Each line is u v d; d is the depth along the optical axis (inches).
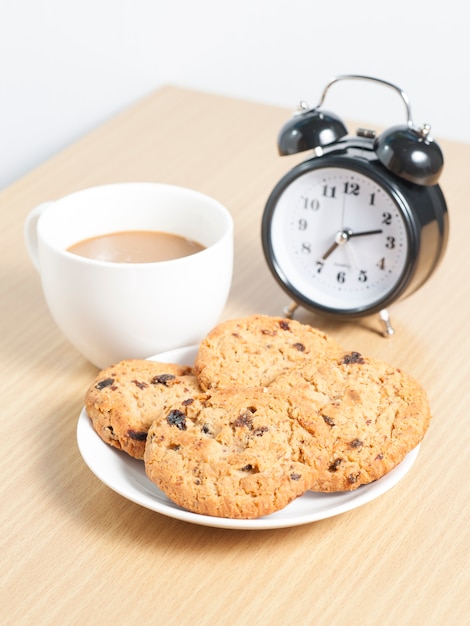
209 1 37.8
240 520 17.4
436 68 38.0
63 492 19.3
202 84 39.2
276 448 18.1
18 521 18.7
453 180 29.7
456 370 22.5
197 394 19.5
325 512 17.7
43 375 22.3
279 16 38.0
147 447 18.4
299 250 23.7
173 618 17.0
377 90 38.9
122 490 17.9
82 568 17.8
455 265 26.1
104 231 23.0
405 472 18.6
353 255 23.2
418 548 18.3
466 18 36.9
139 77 37.6
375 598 17.3
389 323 23.4
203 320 21.5
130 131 32.4
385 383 20.0
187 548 18.2
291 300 24.5
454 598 17.4
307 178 23.0
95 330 21.1
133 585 17.5
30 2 32.3
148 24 36.9
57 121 34.9
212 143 31.6
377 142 22.4
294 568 17.8
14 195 28.9
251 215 27.8
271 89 39.4
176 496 17.6
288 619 16.9
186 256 22.2
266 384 20.1
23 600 17.2
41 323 24.0
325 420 18.9
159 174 29.9
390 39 37.8
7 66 32.3
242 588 17.5
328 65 38.7
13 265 25.9
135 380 20.1
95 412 19.4
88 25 34.7
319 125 22.8
